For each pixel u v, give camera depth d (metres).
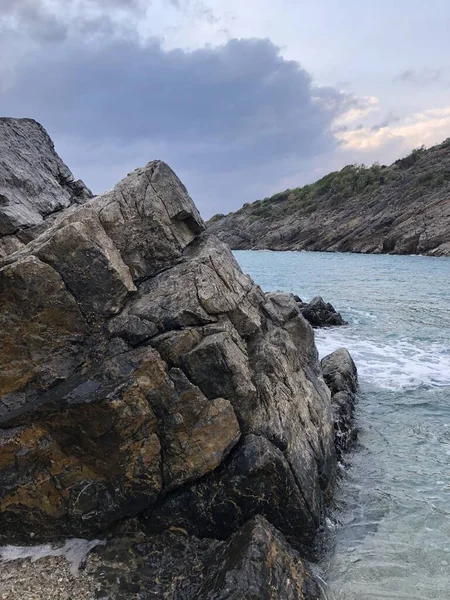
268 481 7.45
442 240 68.12
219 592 6.00
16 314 7.59
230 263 10.19
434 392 14.42
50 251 7.84
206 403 7.62
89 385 7.27
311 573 7.05
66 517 7.33
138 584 6.59
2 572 6.75
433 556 7.51
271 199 141.38
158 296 8.43
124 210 8.90
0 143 14.92
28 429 7.29
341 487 9.37
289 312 11.50
